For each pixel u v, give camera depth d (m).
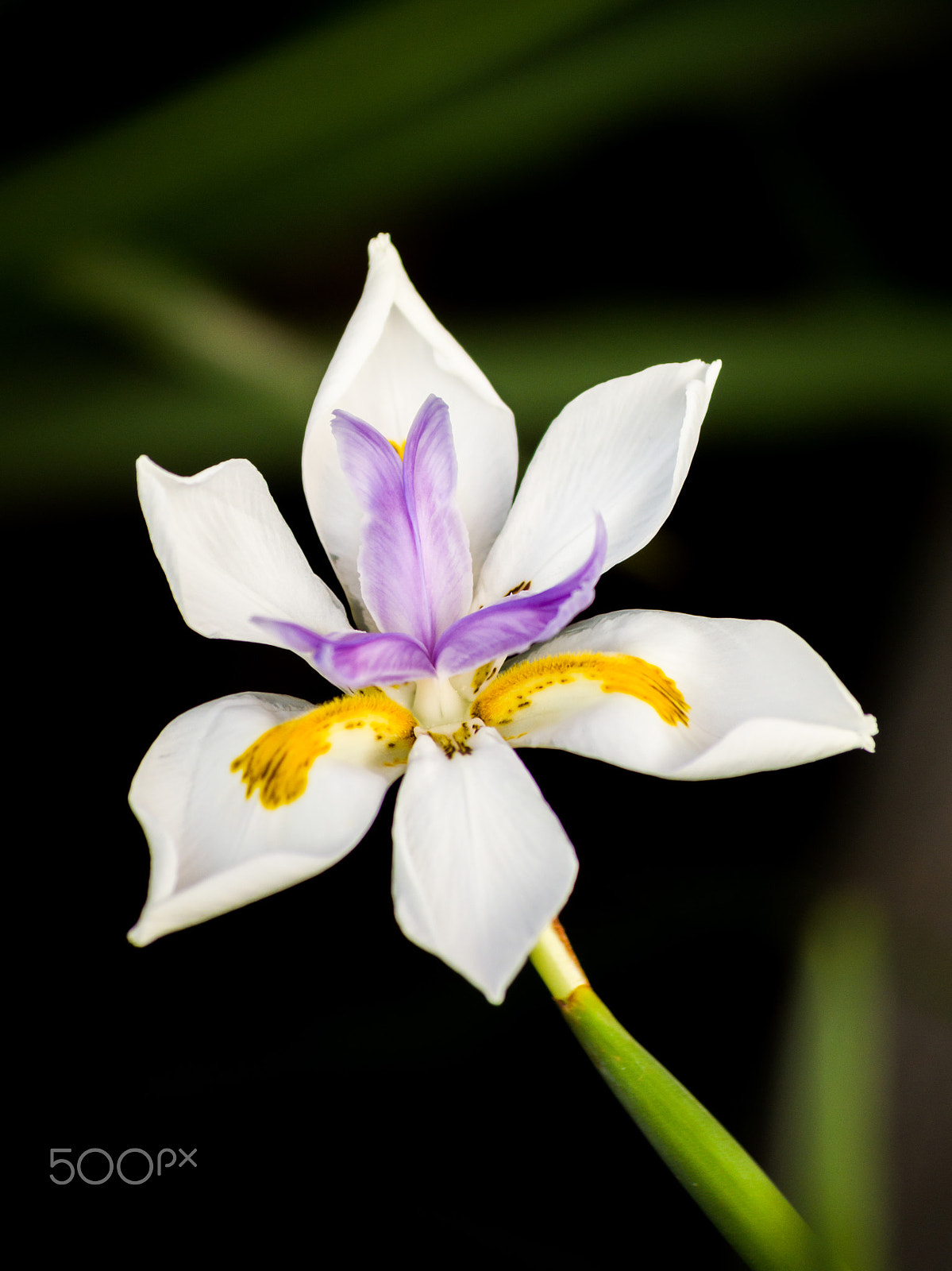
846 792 0.50
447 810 0.40
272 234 0.50
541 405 0.49
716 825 0.50
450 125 0.48
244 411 0.50
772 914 0.48
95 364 0.50
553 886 0.39
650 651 0.42
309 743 0.41
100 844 0.49
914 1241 0.46
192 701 0.51
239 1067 0.46
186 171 0.48
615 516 0.43
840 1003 0.43
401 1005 0.47
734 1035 0.47
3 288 0.49
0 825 0.49
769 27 0.49
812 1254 0.40
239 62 0.47
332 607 0.43
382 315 0.43
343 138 0.48
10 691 0.51
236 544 0.42
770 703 0.41
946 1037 0.47
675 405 0.43
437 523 0.42
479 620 0.42
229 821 0.40
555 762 0.51
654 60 0.48
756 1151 0.46
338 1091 0.46
